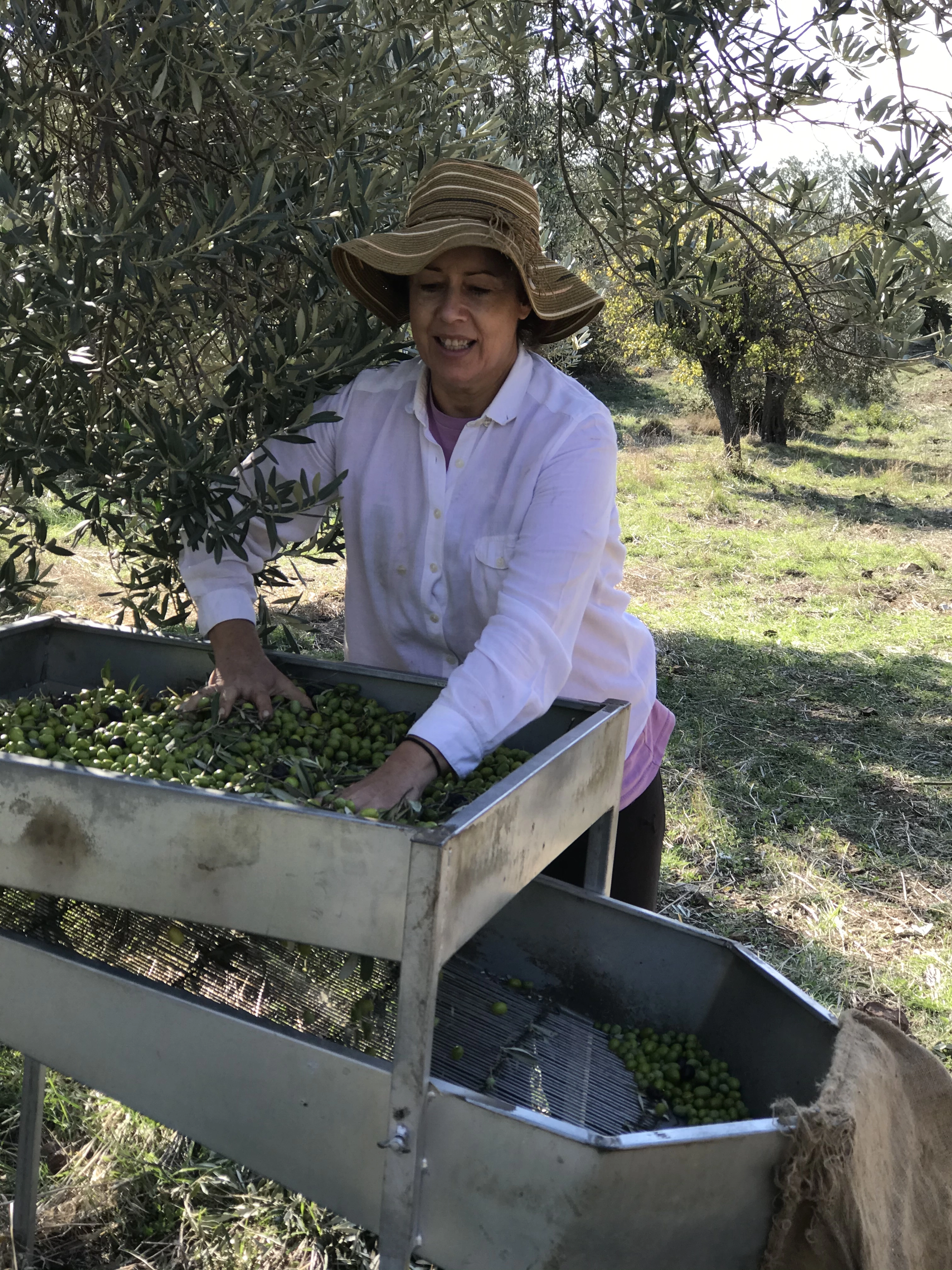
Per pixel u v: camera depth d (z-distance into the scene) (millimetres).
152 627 2648
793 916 3633
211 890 1404
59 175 2127
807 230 2377
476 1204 1388
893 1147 1568
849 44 2160
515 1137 1345
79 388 1918
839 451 14008
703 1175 1366
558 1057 1801
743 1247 1429
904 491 11398
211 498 1847
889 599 7570
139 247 1722
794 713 5480
